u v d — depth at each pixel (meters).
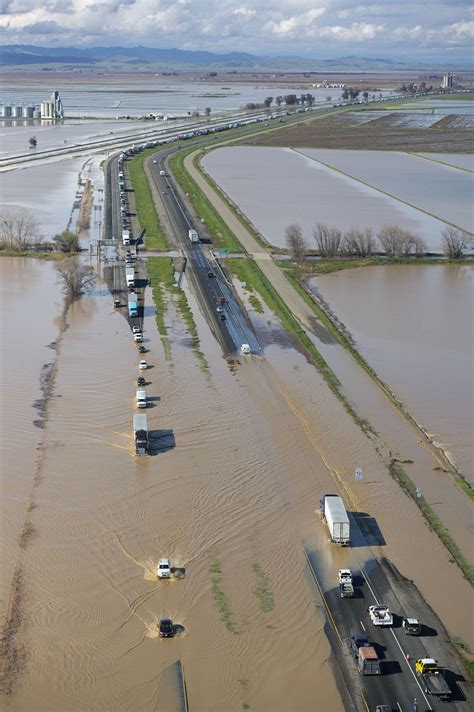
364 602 67.12
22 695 56.94
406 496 82.50
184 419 97.00
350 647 62.19
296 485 83.88
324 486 83.94
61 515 77.19
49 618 64.12
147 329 128.38
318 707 56.62
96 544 73.19
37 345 119.62
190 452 89.31
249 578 69.56
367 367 115.38
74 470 84.81
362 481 85.06
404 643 62.59
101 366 112.19
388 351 122.06
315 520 78.00
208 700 57.00
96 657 60.44
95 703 56.50
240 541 74.44
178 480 83.69
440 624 64.69
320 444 92.62
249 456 89.06
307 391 106.56
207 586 68.38
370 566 71.56
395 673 59.69
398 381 110.88
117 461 86.94
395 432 96.12
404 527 77.25
